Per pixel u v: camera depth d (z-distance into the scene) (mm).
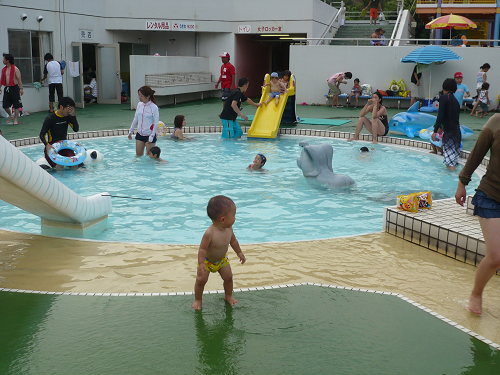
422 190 7859
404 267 4457
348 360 2916
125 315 3447
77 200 5477
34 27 17266
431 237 4926
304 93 20703
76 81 18844
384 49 19516
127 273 4242
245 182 8312
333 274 4258
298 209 6852
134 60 18094
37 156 10312
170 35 23344
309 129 13531
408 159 10328
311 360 2906
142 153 10281
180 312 3506
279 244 5020
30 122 14664
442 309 3635
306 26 21766
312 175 8375
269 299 3740
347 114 17328
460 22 20156
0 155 4273
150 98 10000
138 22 21391
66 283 4016
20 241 5055
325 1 24438
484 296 3881
